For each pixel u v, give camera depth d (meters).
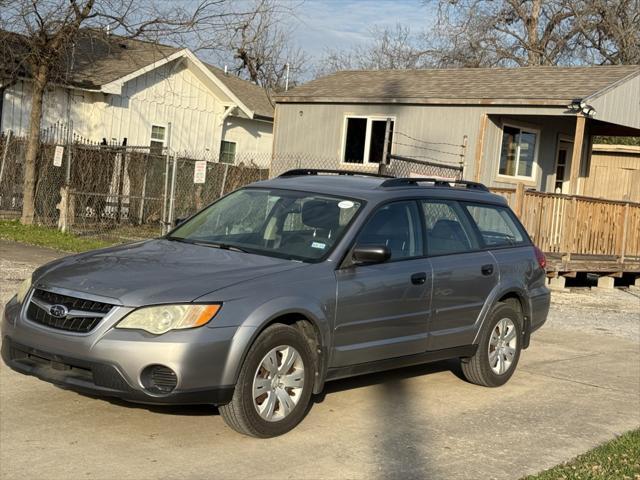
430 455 5.42
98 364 4.94
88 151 19.03
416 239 6.64
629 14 35.28
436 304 6.64
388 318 6.18
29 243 15.21
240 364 5.11
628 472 5.25
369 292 5.98
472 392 7.29
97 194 17.59
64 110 22.14
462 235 7.19
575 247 16.16
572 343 10.32
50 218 18.94
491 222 7.67
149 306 4.99
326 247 5.95
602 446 5.86
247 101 29.73
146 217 20.41
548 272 15.67
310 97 21.03
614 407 7.15
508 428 6.23
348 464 5.10
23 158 19.69
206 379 4.99
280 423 5.43
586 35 34.94
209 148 26.59
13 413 5.59
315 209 6.35
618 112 18.41
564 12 35.25
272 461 5.03
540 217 15.15
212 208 6.91
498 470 5.23
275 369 5.38
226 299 5.13
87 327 5.04
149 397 4.92
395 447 5.53
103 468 4.71
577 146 17.22
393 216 6.50
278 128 21.94
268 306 5.24
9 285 10.30
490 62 36.66
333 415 6.17
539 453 5.66
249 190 6.91
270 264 5.68
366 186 6.69
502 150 19.19
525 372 8.34
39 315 5.30
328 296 5.68
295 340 5.46
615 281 19.38
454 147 18.95
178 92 25.06
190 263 5.62
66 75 20.62
